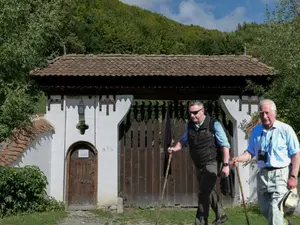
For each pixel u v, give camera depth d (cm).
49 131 1183
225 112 1250
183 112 1280
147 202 1230
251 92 1233
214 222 619
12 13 1162
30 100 1204
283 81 1107
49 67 1216
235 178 1209
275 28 1209
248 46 1666
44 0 1430
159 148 1258
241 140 1216
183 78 1210
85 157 1212
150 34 5516
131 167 1245
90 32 4372
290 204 472
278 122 504
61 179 1184
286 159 490
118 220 1027
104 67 1224
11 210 1010
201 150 570
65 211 1114
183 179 1245
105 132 1208
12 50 1127
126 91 1219
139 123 1268
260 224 927
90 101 1216
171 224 983
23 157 1076
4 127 1065
